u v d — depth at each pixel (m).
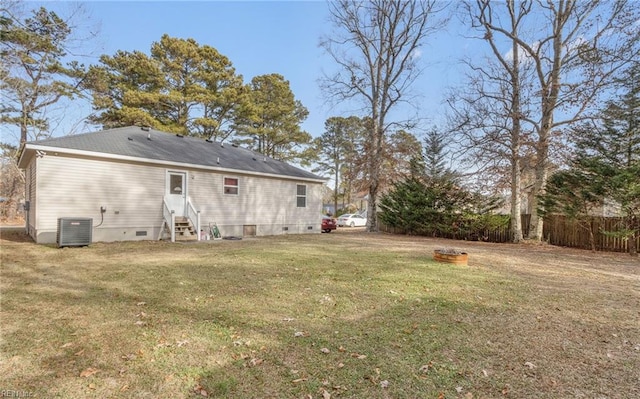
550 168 13.44
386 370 2.80
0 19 12.23
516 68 13.97
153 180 11.70
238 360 2.94
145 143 12.70
